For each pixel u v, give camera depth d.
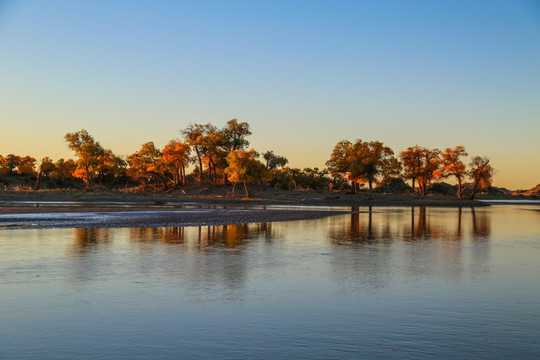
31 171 145.25
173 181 110.94
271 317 9.40
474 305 10.50
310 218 41.19
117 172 128.88
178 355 7.26
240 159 89.19
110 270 14.20
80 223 30.61
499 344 7.87
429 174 115.50
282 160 119.75
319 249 19.98
